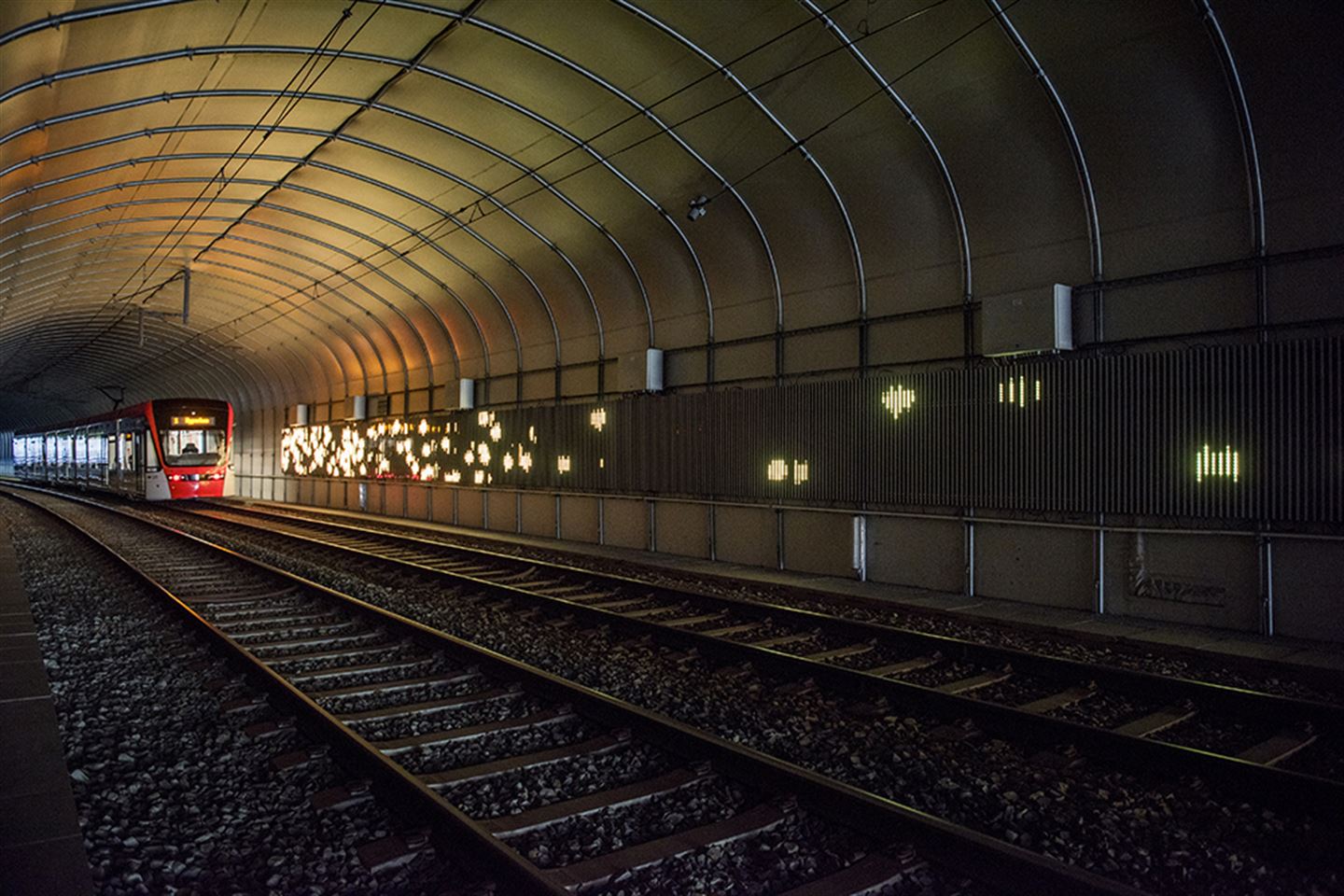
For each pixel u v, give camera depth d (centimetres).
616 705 665
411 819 505
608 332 1877
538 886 401
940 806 529
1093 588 1086
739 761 555
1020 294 1104
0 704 695
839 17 1062
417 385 2662
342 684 829
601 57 1259
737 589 1319
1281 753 605
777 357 1484
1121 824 500
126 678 848
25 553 1823
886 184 1261
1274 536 924
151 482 3219
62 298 2939
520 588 1337
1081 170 1064
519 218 1809
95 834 491
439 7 1169
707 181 1454
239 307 3133
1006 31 998
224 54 1247
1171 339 1009
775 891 426
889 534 1317
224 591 1344
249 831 505
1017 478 1148
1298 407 899
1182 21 902
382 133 1611
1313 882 434
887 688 732
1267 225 927
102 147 1498
